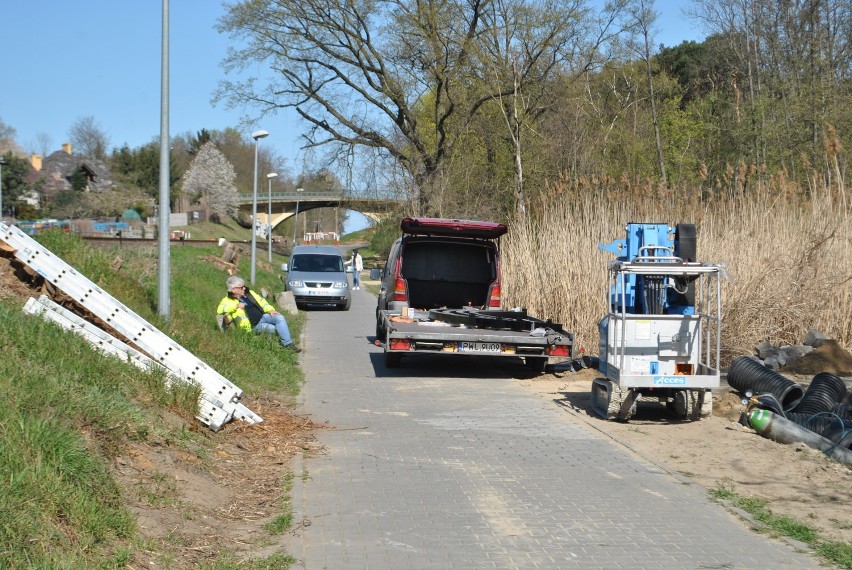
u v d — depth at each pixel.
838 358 13.33
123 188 70.94
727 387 11.88
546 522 6.04
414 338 12.95
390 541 5.61
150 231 52.53
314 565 5.18
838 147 15.44
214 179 82.44
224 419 8.00
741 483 7.07
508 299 17.42
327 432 8.98
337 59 36.19
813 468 7.48
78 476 5.15
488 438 8.76
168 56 12.48
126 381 7.58
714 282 14.40
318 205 66.81
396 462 7.70
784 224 15.11
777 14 34.34
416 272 16.25
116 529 4.95
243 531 5.75
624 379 9.09
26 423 5.25
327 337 20.11
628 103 37.19
